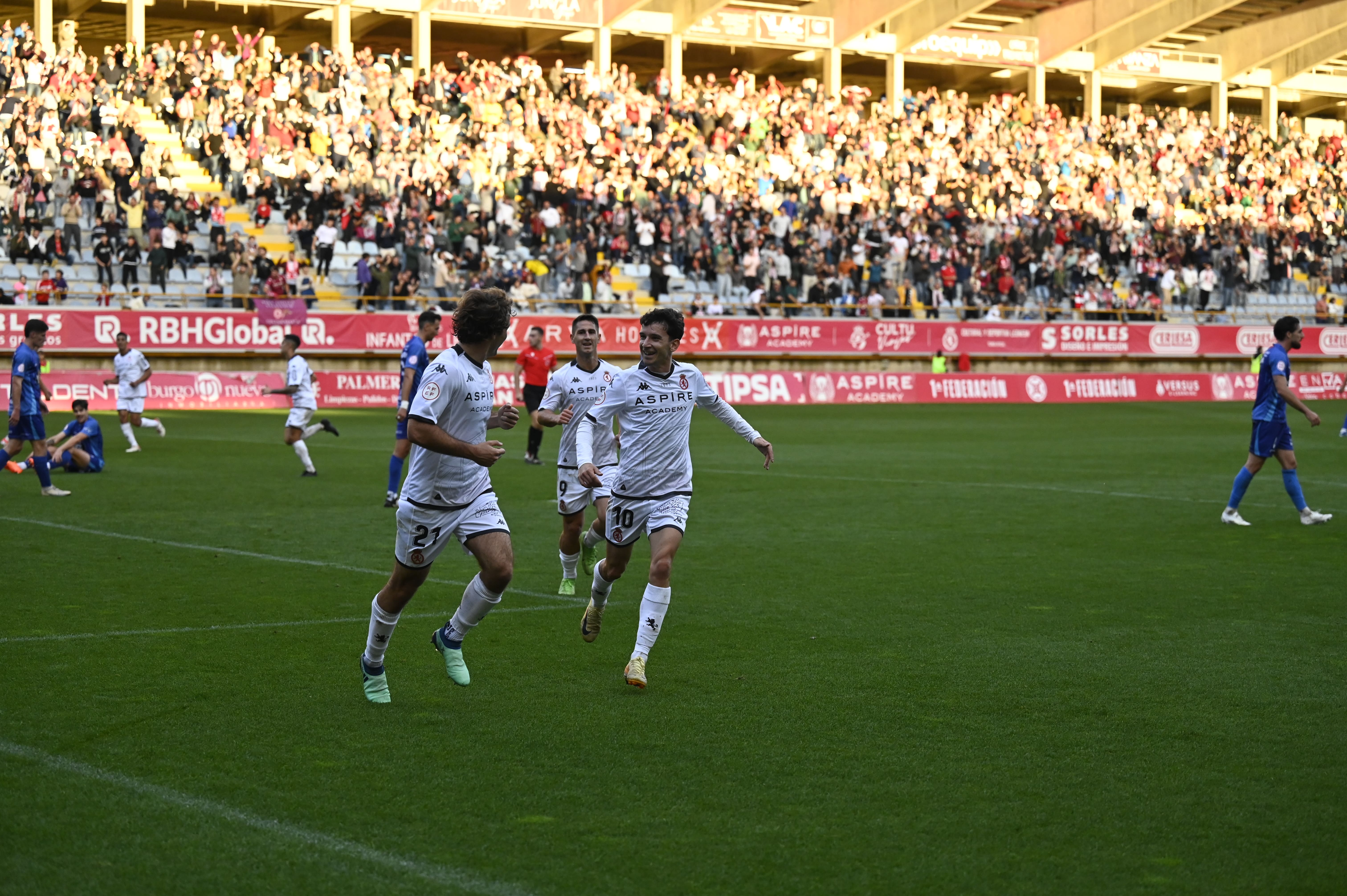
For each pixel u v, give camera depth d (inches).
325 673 469.4
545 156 2518.5
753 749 386.0
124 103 2341.3
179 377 1988.2
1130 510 933.8
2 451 1114.7
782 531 828.6
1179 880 295.1
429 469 412.8
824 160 2829.7
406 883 288.5
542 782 354.9
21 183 2055.9
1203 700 441.7
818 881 292.7
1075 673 477.1
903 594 625.0
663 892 285.6
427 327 927.0
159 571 667.4
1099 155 3164.4
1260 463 854.5
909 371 2554.1
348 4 2650.1
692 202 2588.6
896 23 3120.1
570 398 619.8
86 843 308.3
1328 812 336.2
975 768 369.1
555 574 681.6
